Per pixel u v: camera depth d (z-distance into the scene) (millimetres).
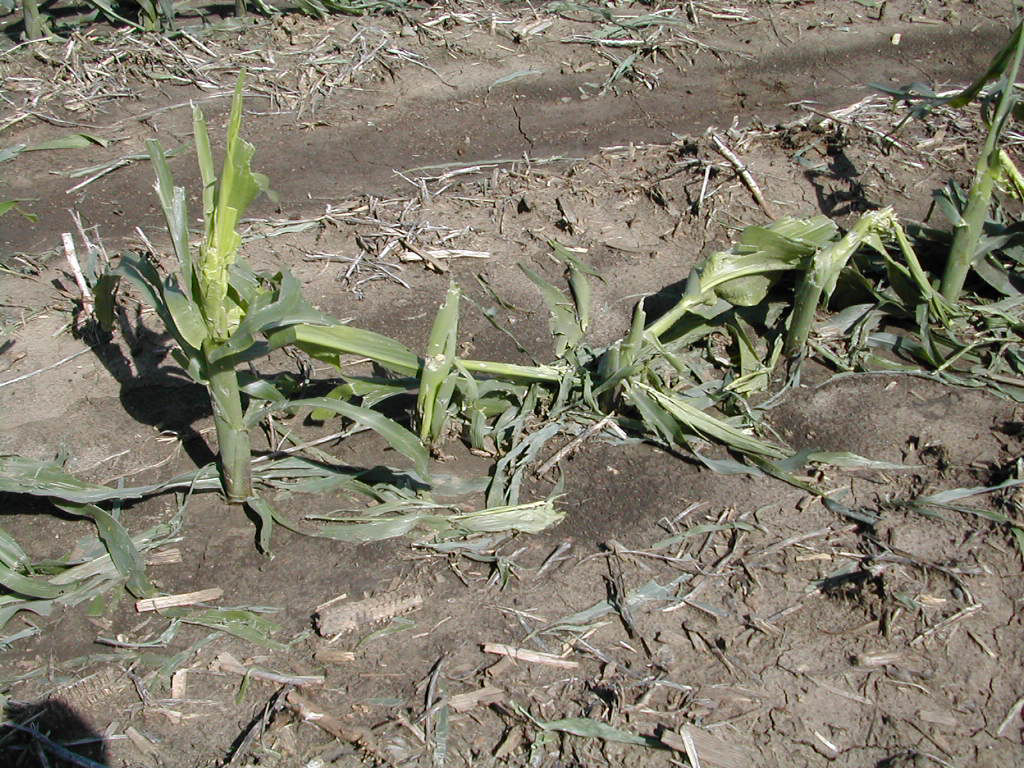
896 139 1770
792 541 1191
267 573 1165
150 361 1395
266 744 1029
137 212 1666
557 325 1416
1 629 1113
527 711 1054
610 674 1081
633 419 1322
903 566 1158
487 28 2123
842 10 2232
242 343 1083
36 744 1030
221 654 1096
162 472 1263
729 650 1100
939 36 2148
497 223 1632
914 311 1437
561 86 1975
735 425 1316
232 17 2135
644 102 1935
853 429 1319
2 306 1470
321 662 1092
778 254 1362
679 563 1175
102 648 1102
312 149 1808
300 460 1242
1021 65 2049
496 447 1290
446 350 1229
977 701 1062
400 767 1017
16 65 1969
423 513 1213
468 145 1822
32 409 1332
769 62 2051
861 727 1045
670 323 1351
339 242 1599
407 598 1136
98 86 1924
